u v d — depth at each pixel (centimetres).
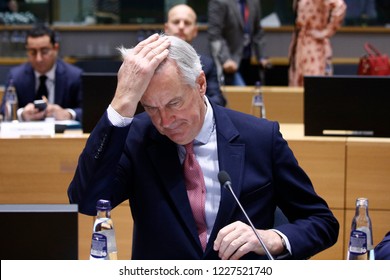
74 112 988
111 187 503
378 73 1266
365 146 800
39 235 377
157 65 471
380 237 805
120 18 1888
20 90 1102
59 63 1117
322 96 812
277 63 1745
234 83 1445
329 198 810
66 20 1892
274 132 534
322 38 1291
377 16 1853
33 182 817
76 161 815
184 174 518
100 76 841
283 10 1852
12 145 814
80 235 792
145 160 520
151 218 512
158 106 477
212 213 512
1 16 1866
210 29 1451
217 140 525
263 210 521
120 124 491
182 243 504
